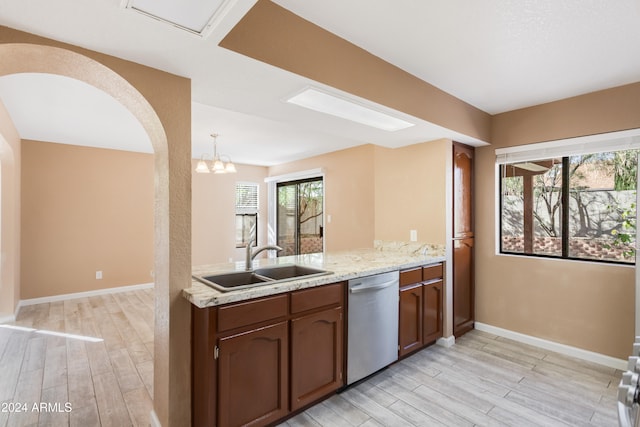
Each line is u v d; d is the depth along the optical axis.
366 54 2.10
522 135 3.18
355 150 5.01
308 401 2.04
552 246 3.11
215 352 1.65
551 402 2.18
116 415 2.03
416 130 2.83
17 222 4.12
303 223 6.31
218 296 1.64
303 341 2.02
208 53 1.52
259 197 7.00
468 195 3.45
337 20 1.78
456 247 3.26
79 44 1.42
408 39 1.97
